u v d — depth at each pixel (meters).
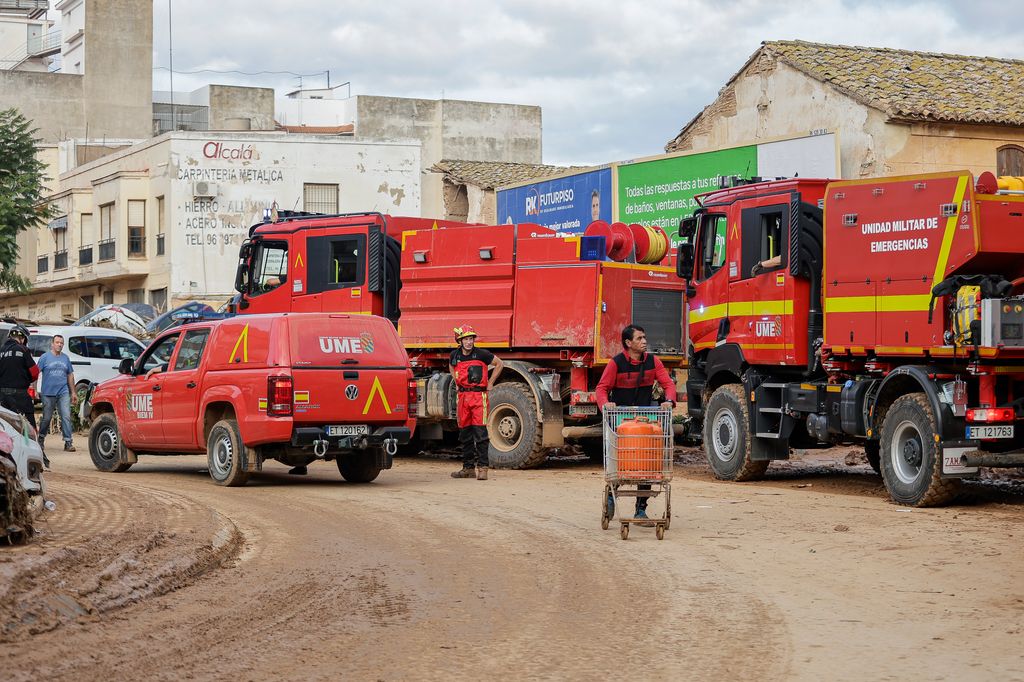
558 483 17.06
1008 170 26.36
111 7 66.12
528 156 63.22
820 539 11.92
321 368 16.03
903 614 8.70
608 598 9.27
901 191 14.34
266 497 15.24
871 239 14.70
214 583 9.71
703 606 8.98
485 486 16.69
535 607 8.95
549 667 7.29
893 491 14.50
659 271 19.45
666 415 12.16
